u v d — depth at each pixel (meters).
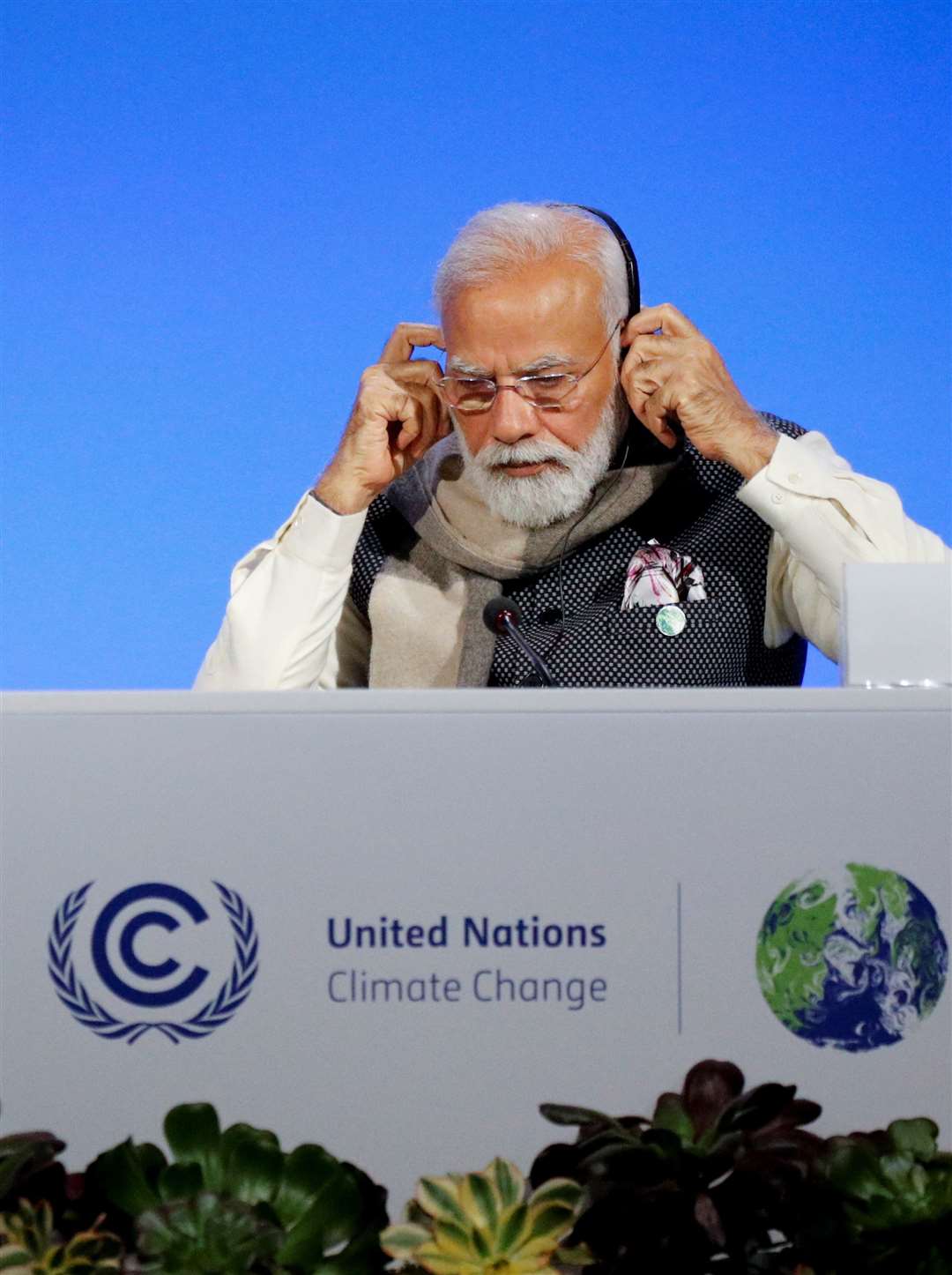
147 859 3.07
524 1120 3.04
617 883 3.07
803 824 3.08
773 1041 3.05
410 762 3.08
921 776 3.09
